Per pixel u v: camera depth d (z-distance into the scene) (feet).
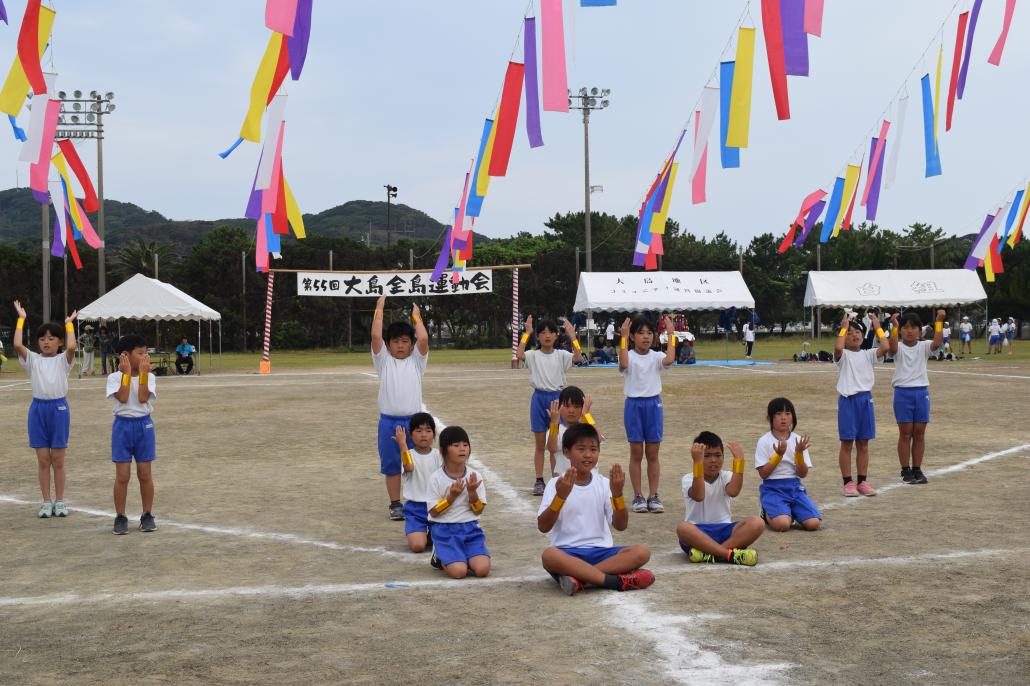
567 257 236.02
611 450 37.55
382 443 24.79
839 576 17.97
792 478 22.98
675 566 19.01
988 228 69.31
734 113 31.35
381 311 24.84
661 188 55.06
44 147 41.37
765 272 255.09
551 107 27.89
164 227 610.24
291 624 15.39
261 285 217.97
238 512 25.93
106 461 36.32
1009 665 12.90
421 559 20.21
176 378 91.40
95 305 95.81
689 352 106.01
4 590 17.97
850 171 54.85
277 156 38.86
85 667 13.38
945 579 17.65
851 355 27.22
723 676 12.59
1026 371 84.02
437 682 12.52
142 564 20.03
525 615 15.67
